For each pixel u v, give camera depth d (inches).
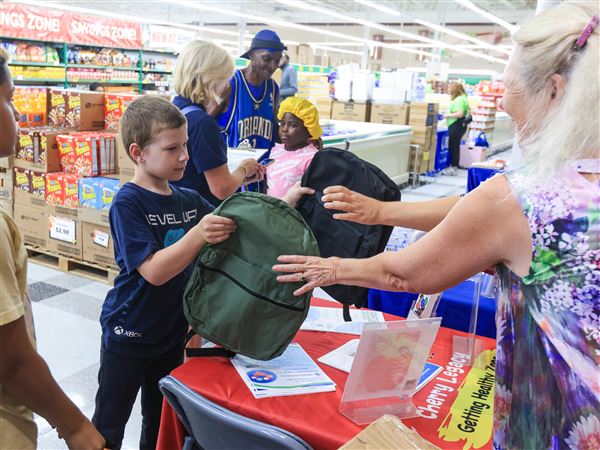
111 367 63.2
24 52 346.0
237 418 44.8
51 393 36.4
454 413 48.8
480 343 61.8
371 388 47.1
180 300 63.5
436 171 374.6
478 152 415.5
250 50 109.0
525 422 36.2
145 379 68.6
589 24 32.2
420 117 319.0
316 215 66.6
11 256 33.8
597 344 32.1
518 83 36.0
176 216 62.6
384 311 86.3
